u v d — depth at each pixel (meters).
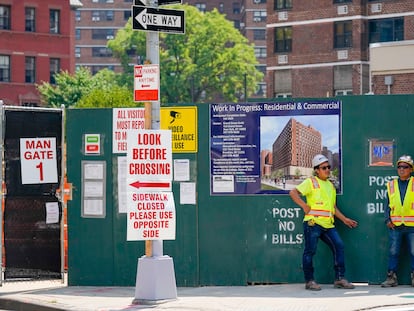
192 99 121.19
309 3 88.69
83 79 92.00
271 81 91.19
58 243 20.02
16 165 19.75
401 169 18.16
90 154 19.81
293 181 18.95
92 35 173.25
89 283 19.88
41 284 20.36
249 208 19.14
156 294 17.05
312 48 88.38
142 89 17.36
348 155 18.83
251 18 165.25
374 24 85.69
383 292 17.72
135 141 17.19
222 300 17.14
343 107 18.83
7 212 19.69
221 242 19.25
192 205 19.31
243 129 19.08
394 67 52.41
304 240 18.89
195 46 127.00
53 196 19.98
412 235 18.16
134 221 17.14
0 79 91.94
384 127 18.75
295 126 18.92
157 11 17.23
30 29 93.62
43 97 91.94
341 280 18.30
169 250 19.39
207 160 19.23
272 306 16.28
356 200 18.80
